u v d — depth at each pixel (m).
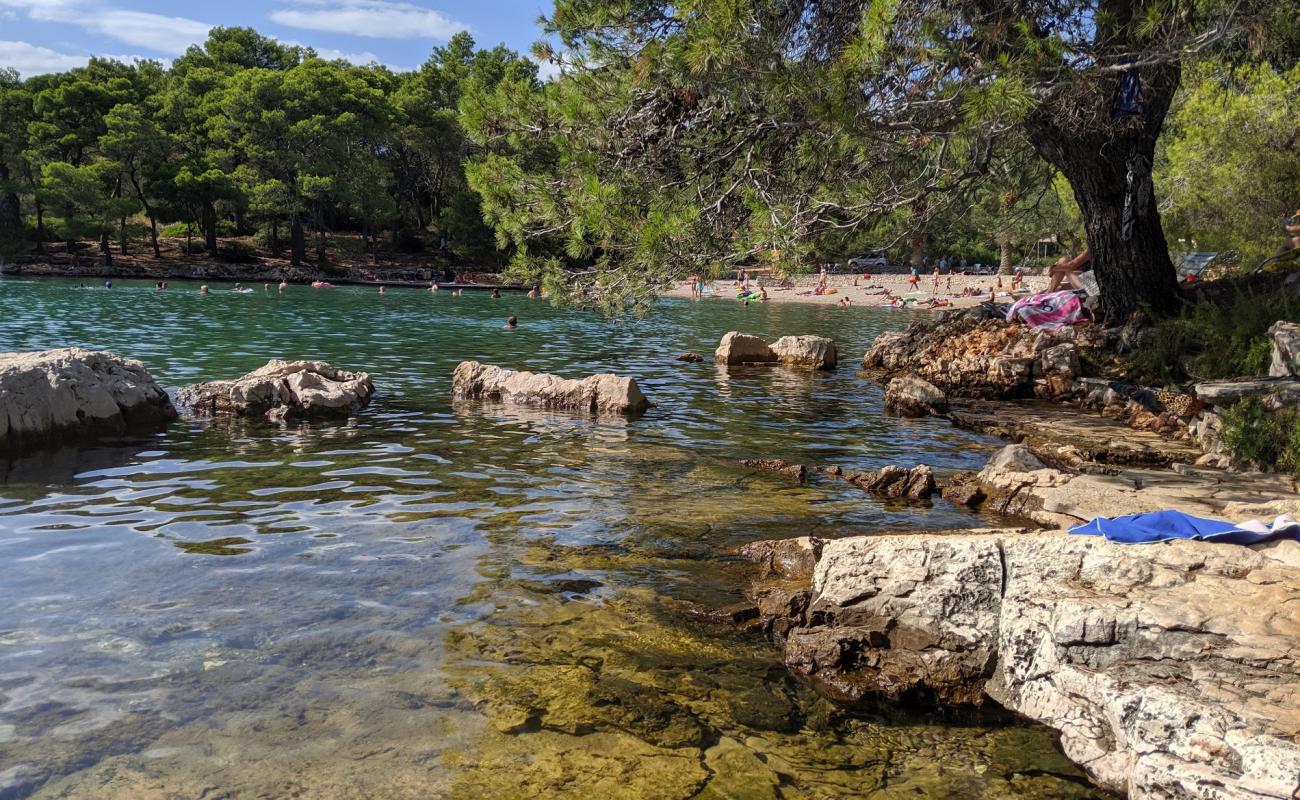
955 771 4.62
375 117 73.25
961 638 5.68
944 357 19.41
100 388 12.49
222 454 11.22
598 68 12.23
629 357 24.53
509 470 10.81
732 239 11.98
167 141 69.25
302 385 14.48
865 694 5.44
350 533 8.11
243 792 4.11
